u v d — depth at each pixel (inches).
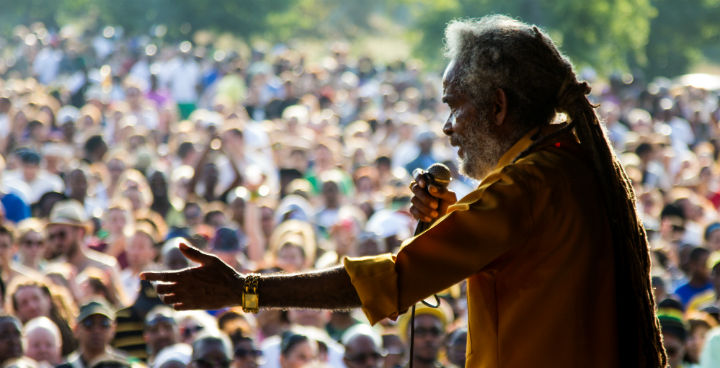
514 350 98.5
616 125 730.8
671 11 1421.0
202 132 616.1
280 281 97.2
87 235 365.4
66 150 490.9
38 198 446.3
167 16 1485.0
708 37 1443.2
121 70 962.7
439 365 247.6
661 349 104.3
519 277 98.3
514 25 102.8
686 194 435.8
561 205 98.0
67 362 250.5
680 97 839.1
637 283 101.2
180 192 458.9
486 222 95.7
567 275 97.6
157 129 658.8
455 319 293.0
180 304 97.4
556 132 100.9
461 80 102.8
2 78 1082.1
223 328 264.8
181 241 97.7
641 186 507.8
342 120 804.6
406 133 622.2
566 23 1229.7
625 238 100.9
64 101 795.4
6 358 239.9
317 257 363.9
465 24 103.8
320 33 1993.1
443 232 96.4
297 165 512.7
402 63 1073.5
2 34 1547.7
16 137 601.6
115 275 323.6
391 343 266.8
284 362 254.1
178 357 250.7
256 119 761.0
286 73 851.4
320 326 288.2
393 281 95.4
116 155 477.1
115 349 273.3
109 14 1482.5
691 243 343.3
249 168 438.9
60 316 269.4
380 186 523.8
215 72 890.7
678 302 273.6
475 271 96.1
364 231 354.3
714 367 248.5
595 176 101.3
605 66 1259.2
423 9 1400.1
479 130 102.5
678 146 740.7
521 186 97.3
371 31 2097.7
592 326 98.3
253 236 379.2
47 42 1112.8
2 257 299.1
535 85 100.9
